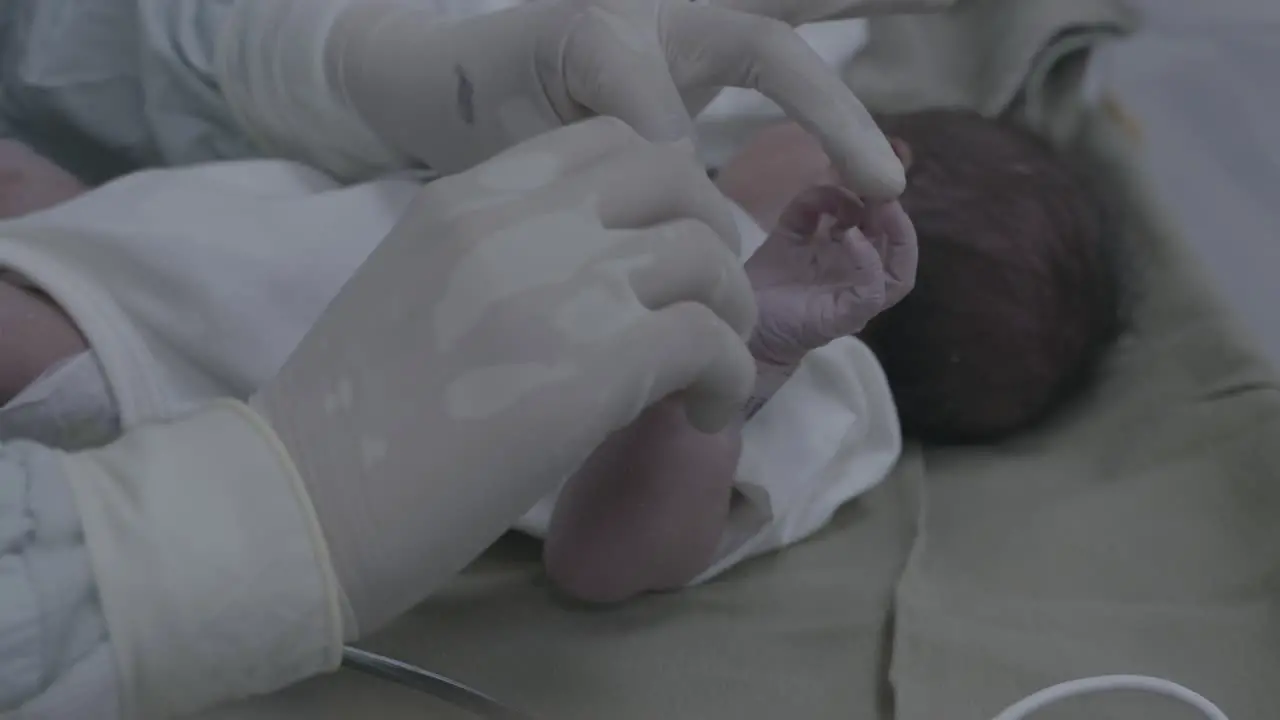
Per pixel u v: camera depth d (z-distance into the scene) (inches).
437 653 23.1
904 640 23.4
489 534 15.2
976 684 22.3
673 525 24.3
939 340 32.4
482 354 14.7
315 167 29.0
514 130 22.5
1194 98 40.5
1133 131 40.5
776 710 22.2
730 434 25.0
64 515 13.4
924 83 43.5
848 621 24.7
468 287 15.0
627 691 22.6
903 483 31.6
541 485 14.9
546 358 14.7
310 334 16.0
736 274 17.2
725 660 23.6
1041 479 31.1
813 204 24.4
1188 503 27.5
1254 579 24.6
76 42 31.0
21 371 21.2
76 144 32.6
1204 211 37.3
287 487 14.3
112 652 13.3
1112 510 28.0
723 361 16.4
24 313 21.3
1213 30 41.0
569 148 16.7
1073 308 33.2
